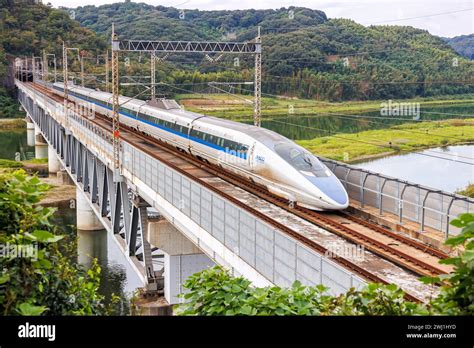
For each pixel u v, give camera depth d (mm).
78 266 10648
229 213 19859
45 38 158000
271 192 27766
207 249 22547
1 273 8352
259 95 38219
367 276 17203
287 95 74438
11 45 159750
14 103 155875
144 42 36938
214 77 80188
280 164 26688
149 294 35250
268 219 23328
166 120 44281
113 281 43031
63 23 161375
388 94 64500
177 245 33438
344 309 8398
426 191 23047
